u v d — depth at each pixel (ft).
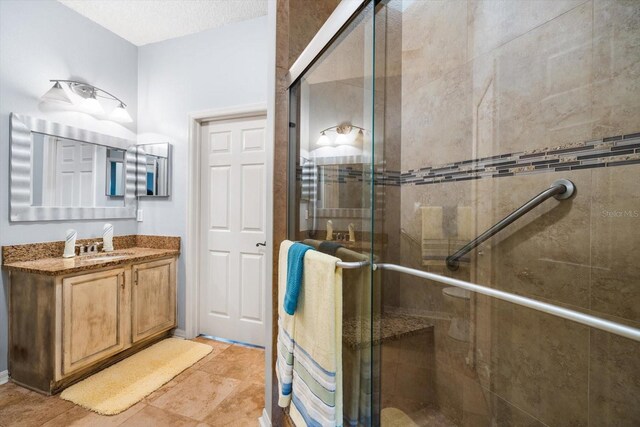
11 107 6.24
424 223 3.98
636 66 2.37
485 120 3.51
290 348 3.63
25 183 6.43
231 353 7.58
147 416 5.18
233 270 8.36
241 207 8.30
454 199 3.83
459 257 3.74
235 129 8.36
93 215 7.77
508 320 3.30
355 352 3.38
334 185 3.94
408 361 3.69
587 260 2.66
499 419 3.37
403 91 4.38
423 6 4.27
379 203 3.55
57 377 5.55
